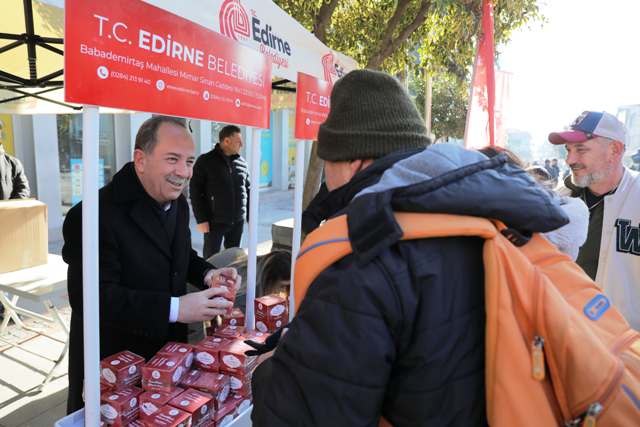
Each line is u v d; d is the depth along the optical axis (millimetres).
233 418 1468
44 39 1767
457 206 734
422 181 758
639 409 690
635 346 784
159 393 1361
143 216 1658
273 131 14977
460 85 6105
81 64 1056
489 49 3303
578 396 699
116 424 1275
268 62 1865
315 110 2338
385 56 4520
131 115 8727
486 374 727
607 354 714
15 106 3057
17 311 3318
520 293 728
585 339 705
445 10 3881
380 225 716
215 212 4906
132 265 1644
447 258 749
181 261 1811
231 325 1820
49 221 7230
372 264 717
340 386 692
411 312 709
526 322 729
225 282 1866
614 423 684
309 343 718
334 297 714
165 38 1279
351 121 910
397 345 728
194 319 1570
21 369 3125
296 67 2514
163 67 1282
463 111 14344
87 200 1157
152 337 1623
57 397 2832
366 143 895
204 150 10664
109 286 1521
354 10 4938
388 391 762
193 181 4887
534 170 1787
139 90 1207
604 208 2215
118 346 1671
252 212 1935
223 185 4879
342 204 907
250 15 2047
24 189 4133
